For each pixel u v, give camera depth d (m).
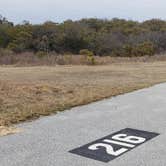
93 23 59.69
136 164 4.33
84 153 4.71
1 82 10.74
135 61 27.89
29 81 11.97
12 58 26.08
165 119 6.65
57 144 5.05
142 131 5.80
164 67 20.50
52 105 7.65
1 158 4.46
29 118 6.55
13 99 8.22
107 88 10.38
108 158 4.54
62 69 18.73
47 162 4.36
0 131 5.61
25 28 48.47
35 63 24.80
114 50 45.31
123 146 5.02
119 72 16.64
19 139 5.24
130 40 49.84
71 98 8.55
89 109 7.49
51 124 6.14
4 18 54.84
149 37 51.00
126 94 9.58
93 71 17.27
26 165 4.25
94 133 5.64
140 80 12.91
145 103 8.26
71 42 47.28
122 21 62.25
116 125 6.16
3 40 46.12
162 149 4.89
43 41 45.56
